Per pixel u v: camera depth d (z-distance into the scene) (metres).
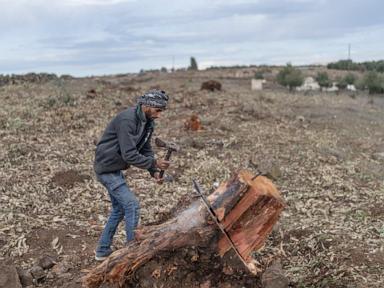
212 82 17.88
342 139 11.86
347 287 4.66
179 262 4.28
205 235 4.20
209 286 4.29
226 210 4.13
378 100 21.02
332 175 8.64
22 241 5.71
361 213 6.75
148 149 4.93
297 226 6.20
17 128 10.62
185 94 15.73
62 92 14.55
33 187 7.39
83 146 9.64
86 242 5.76
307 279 4.86
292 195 7.55
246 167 8.77
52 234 5.93
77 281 4.80
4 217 6.30
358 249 5.43
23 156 8.75
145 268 4.30
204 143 10.18
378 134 12.92
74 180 7.69
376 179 8.70
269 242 5.77
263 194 4.07
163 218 4.60
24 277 4.88
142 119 4.61
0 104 12.76
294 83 24.77
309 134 11.93
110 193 4.89
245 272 4.27
